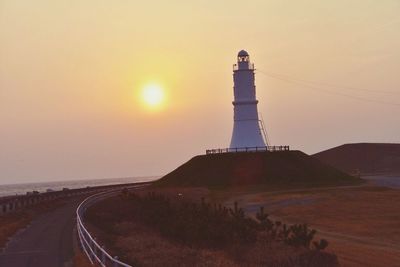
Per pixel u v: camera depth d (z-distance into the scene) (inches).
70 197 3284.9
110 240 1310.3
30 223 1791.3
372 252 1537.9
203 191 3580.2
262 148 4690.0
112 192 3435.0
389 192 3363.7
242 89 4808.1
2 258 1087.6
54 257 1088.8
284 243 1369.3
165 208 1903.3
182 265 1012.5
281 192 3508.9
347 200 2960.1
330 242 1712.6
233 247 1325.0
